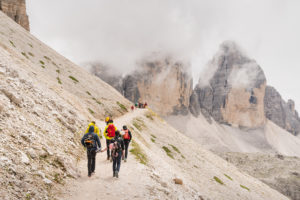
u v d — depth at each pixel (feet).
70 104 81.41
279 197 207.82
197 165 145.38
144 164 55.26
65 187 31.63
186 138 222.48
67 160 38.65
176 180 57.57
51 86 90.07
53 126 47.06
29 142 34.53
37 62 176.35
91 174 39.40
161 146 141.28
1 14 251.19
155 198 37.47
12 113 37.65
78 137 54.29
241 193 136.67
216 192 112.06
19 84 50.42
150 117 205.87
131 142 79.20
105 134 51.52
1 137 30.07
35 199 25.20
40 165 31.76
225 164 219.00
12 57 86.48
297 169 547.49
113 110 169.37
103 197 32.42
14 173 26.22
